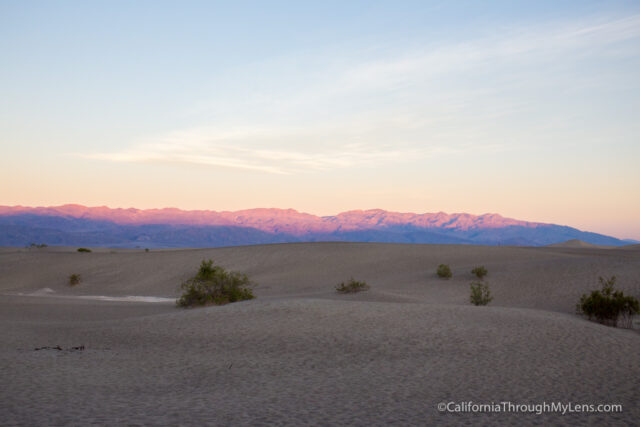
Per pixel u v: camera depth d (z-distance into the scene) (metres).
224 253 64.56
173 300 39.03
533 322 16.73
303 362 12.04
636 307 19.75
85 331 17.22
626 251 73.06
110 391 9.41
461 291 35.50
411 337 14.46
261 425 7.38
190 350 13.53
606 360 12.14
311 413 8.06
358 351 13.03
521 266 42.69
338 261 56.12
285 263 56.84
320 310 18.20
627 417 8.08
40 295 45.22
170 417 7.71
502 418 7.94
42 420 7.35
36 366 11.36
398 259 55.59
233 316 18.08
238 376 10.79
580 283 33.22
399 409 8.35
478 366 11.55
